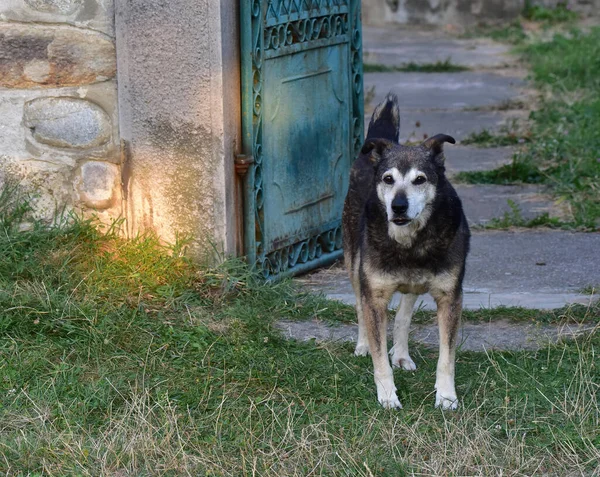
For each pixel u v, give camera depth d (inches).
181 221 221.9
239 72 218.8
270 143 229.8
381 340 170.9
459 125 435.5
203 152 215.9
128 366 181.3
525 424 159.2
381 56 657.0
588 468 145.4
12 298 195.8
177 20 210.8
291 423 158.1
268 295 219.1
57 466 146.2
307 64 241.0
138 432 154.4
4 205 226.2
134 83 218.2
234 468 145.7
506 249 266.7
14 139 225.6
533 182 340.5
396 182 164.6
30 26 220.7
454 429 154.6
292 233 242.4
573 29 706.8
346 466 145.1
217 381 176.7
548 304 218.1
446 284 170.1
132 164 223.6
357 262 193.5
